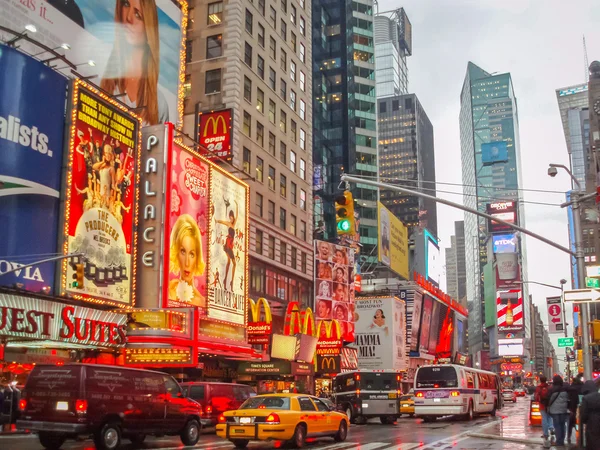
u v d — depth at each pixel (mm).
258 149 60500
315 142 127312
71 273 33594
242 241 51000
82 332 33344
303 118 72312
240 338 48562
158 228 40781
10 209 30734
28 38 34375
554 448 20312
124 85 44531
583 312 22438
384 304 83938
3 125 30859
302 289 67562
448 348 118375
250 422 21203
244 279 50781
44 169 32938
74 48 40812
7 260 30328
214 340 44656
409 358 96375
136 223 39750
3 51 31453
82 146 35156
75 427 18312
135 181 39781
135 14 46469
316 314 67125
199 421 22906
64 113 34750
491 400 48406
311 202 72000
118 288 37188
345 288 71812
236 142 55812
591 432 11766
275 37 66812
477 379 45281
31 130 32344
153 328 36312
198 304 43969
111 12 44219
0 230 30188
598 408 11773
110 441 19156
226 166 54281
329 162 132875
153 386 20969
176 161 42656
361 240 131250
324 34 138750
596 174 123625
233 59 57719
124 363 37281
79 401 18469
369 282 107812
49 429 18516
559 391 20266
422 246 141125
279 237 62969
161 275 40219
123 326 36250
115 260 37125
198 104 54594
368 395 39500
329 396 58156
